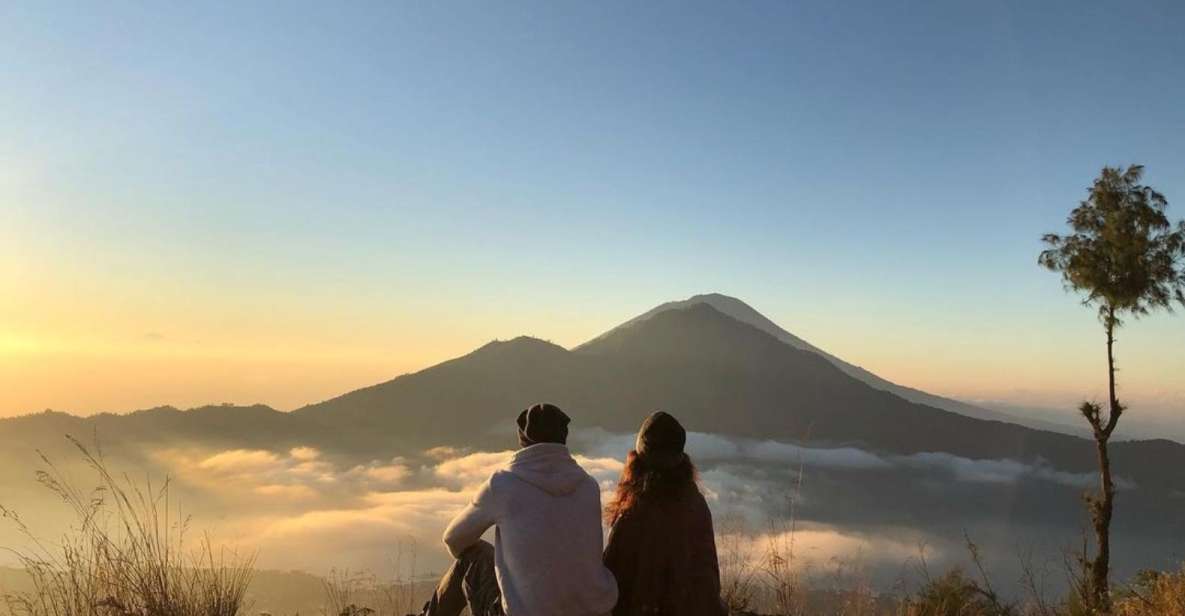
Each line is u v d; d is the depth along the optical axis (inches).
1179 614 262.8
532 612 141.5
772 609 219.3
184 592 179.3
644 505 155.2
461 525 150.7
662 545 152.9
